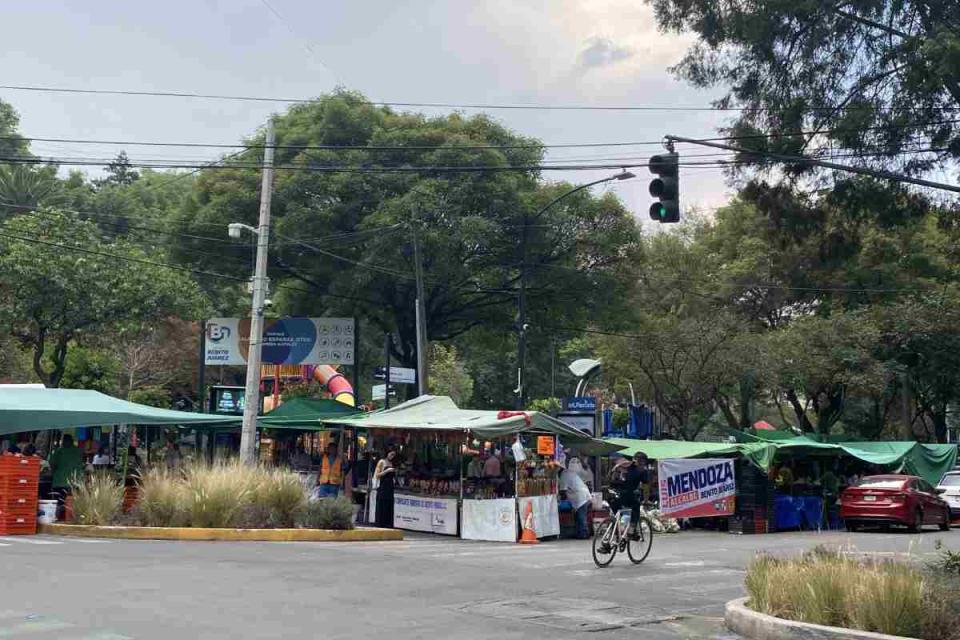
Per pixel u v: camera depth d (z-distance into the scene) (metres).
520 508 21.50
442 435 23.88
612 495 16.50
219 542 18.16
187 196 36.78
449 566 15.09
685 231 48.84
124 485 21.17
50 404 21.09
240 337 36.19
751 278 43.59
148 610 10.34
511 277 35.25
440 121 35.22
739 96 18.77
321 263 34.44
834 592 10.07
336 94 35.09
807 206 19.45
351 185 33.06
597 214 35.28
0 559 14.32
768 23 17.53
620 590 13.20
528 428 22.53
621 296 37.09
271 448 33.88
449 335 41.56
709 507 26.55
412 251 32.69
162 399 47.81
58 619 9.77
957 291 41.78
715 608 11.99
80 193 57.53
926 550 20.38
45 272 33.44
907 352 41.66
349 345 35.97
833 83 17.92
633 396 42.38
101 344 39.72
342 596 11.62
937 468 33.91
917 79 16.66
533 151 35.62
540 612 11.03
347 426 25.55
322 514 19.89
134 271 35.19
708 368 37.78
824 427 43.62
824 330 39.62
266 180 25.44
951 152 17.75
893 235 42.19
